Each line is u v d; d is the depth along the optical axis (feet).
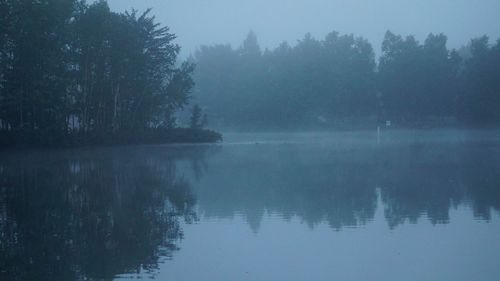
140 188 68.44
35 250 38.24
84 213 51.90
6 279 32.14
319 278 31.94
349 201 56.39
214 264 34.60
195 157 116.88
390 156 110.93
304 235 41.86
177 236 42.16
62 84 149.89
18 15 142.82
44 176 82.12
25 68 142.41
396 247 38.01
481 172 79.25
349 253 36.81
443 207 51.83
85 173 85.71
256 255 36.65
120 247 38.70
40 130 145.79
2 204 57.11
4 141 140.97
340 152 125.90
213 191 65.05
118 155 124.98
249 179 76.43
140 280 31.83
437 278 31.53
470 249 37.01
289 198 59.00
